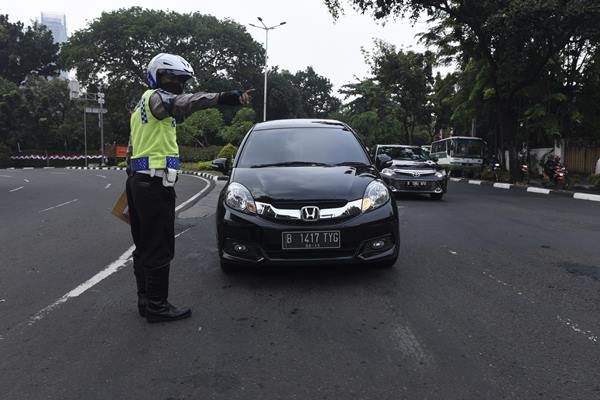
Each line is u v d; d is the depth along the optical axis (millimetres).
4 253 6133
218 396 2500
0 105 50594
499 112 19547
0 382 2697
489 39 17594
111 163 51156
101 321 3619
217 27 51312
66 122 53094
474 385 2584
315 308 3791
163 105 3396
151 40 48031
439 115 37062
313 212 4176
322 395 2494
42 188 17609
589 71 20250
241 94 3279
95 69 48656
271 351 3029
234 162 5332
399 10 17203
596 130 21125
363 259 4262
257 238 4199
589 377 2668
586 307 3793
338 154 5293
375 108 38719
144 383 2652
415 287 4312
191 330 3396
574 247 6078
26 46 65625
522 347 3055
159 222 3512
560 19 14977
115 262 5496
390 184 12141
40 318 3705
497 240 6535
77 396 2529
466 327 3387
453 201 12008
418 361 2869
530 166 24641
